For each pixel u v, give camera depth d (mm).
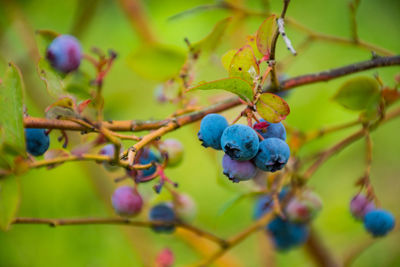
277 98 389
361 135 465
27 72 590
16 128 380
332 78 431
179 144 443
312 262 551
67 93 406
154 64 477
